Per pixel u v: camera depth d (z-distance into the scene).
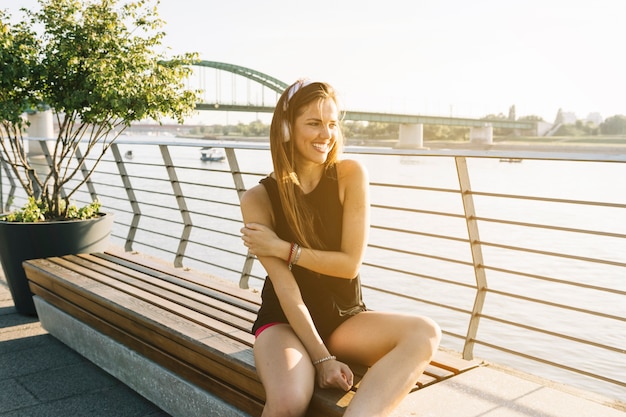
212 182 30.84
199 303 3.09
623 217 33.03
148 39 5.02
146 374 2.84
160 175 34.16
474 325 2.81
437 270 21.30
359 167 2.13
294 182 2.12
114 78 4.65
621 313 17.08
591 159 2.24
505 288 19.81
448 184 47.44
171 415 2.71
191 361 2.53
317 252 2.07
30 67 4.60
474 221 2.81
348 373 1.93
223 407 2.34
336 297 2.15
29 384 3.12
